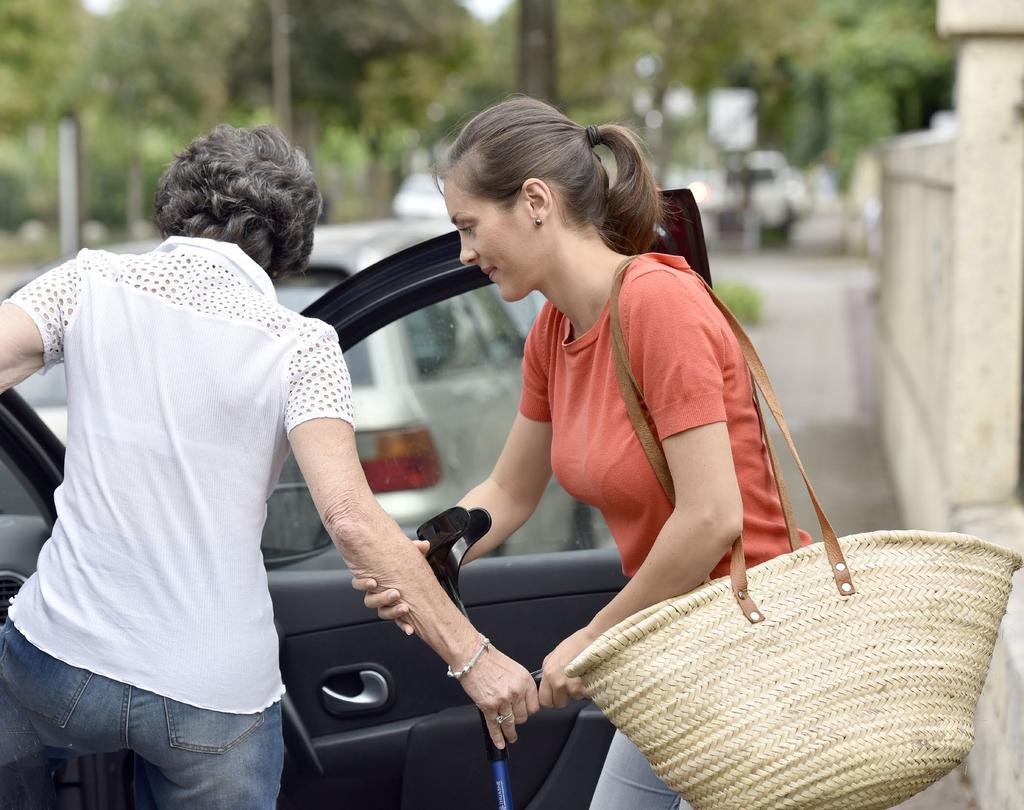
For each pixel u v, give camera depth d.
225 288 2.52
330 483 2.42
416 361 4.22
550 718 3.48
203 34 40.16
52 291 2.48
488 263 2.52
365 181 62.91
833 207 60.31
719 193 48.12
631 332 2.39
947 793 4.50
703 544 2.34
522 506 2.94
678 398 2.33
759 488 2.51
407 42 44.66
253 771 2.54
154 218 2.70
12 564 3.27
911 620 2.32
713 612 2.28
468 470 4.28
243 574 2.47
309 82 44.62
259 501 2.50
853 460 9.71
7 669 2.52
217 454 2.44
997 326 5.64
